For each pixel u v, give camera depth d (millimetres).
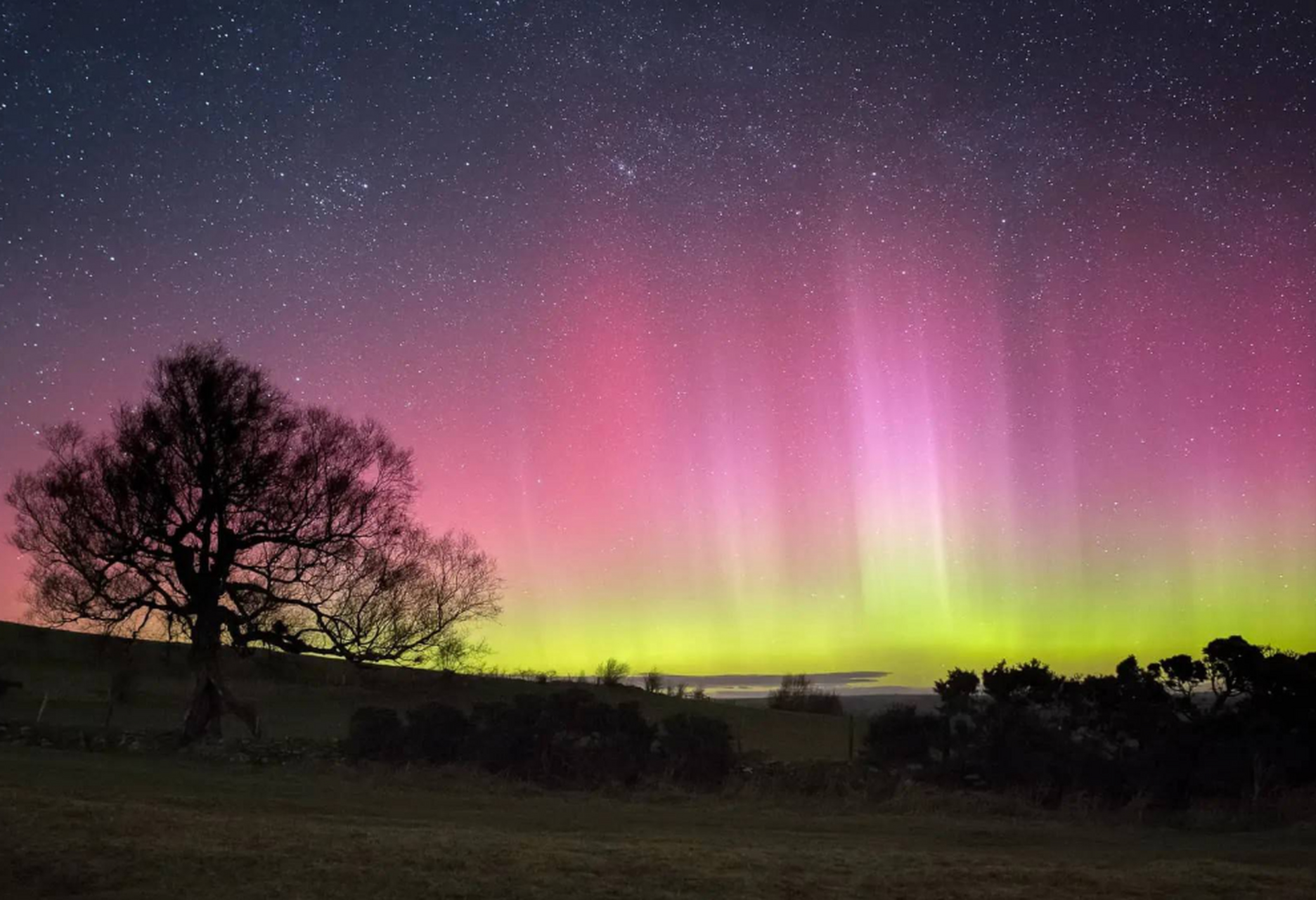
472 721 30094
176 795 20359
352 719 31281
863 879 13195
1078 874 13758
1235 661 29125
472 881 12508
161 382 36344
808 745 38062
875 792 24859
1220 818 21766
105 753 30516
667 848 15203
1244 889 13047
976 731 28031
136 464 35375
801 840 18094
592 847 14906
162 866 12688
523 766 26938
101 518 35094
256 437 36719
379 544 37188
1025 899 12352
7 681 45406
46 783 20984
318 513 36531
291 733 39094
